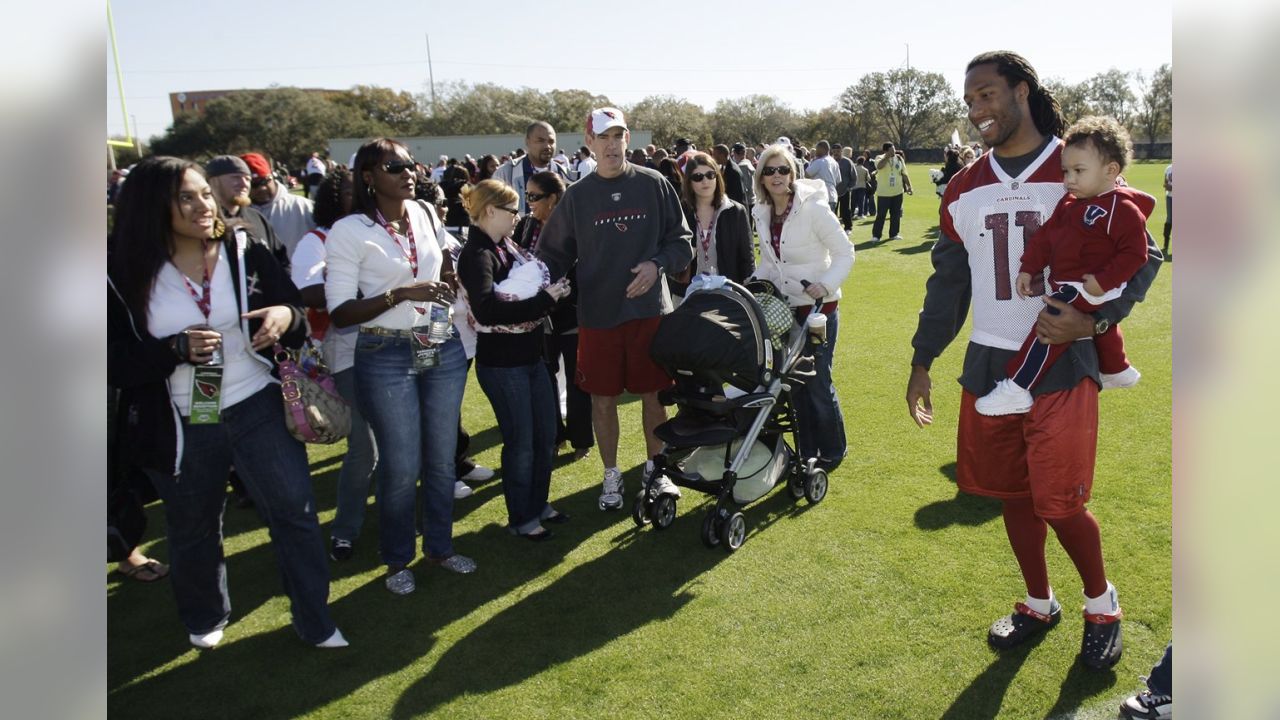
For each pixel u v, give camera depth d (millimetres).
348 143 47156
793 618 3400
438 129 74750
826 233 4551
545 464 4211
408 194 3424
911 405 3225
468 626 3479
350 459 4023
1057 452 2721
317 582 3266
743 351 3961
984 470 3000
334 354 3957
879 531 4113
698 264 5023
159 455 2885
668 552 4055
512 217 3799
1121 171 2510
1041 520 3057
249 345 2994
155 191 2758
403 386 3537
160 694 3102
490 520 4527
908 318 8930
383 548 3746
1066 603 3355
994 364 2902
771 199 4676
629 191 4230
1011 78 2748
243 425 3016
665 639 3307
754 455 4340
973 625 3266
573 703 2947
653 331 4414
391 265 3432
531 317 3736
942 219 3102
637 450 5512
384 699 3025
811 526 4215
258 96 59812
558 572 3906
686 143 16562
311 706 3002
